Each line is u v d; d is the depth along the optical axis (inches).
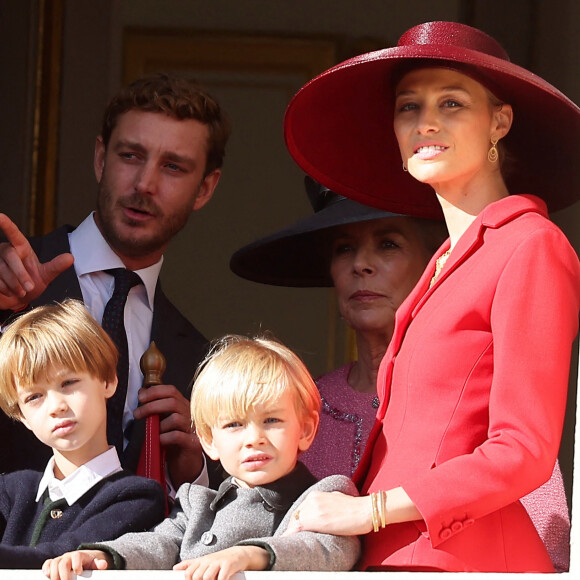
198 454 473.1
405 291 490.9
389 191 451.5
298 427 376.8
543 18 789.9
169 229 526.6
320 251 546.3
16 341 391.2
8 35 860.0
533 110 385.4
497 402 328.5
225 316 887.1
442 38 384.8
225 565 328.2
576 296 340.5
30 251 447.8
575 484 353.7
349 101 417.1
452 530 326.3
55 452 402.6
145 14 893.8
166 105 524.7
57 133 869.2
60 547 377.4
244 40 898.7
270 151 900.6
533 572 342.0
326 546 340.8
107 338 405.7
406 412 348.8
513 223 352.2
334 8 898.1
